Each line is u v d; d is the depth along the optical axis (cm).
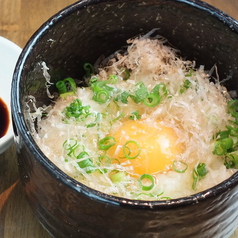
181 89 37
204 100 36
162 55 38
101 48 38
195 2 35
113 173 33
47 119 36
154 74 38
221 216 30
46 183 29
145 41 38
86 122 35
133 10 36
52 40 34
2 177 38
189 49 38
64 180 28
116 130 35
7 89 42
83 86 38
